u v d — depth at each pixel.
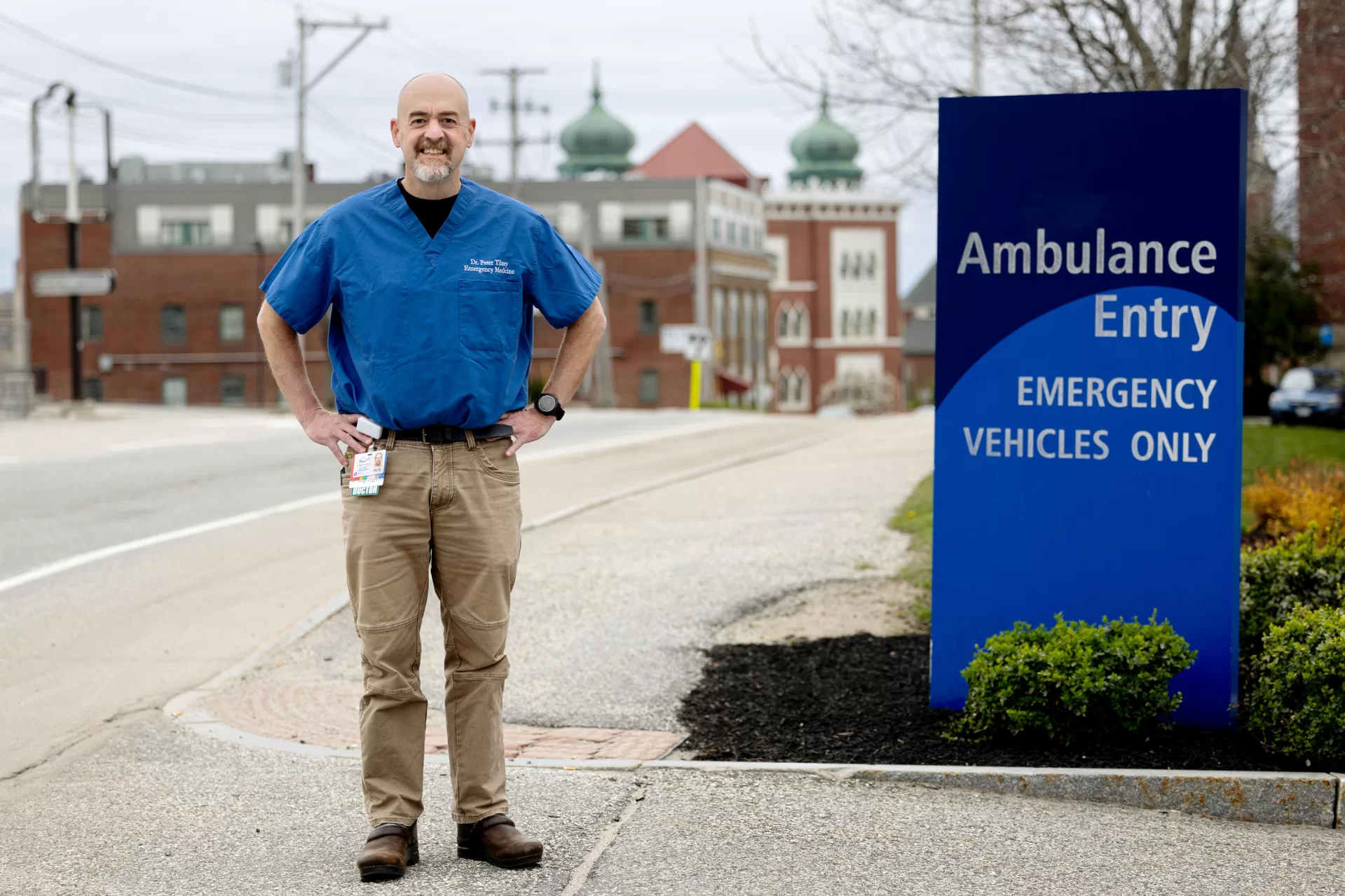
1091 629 6.30
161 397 75.81
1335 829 5.45
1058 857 5.03
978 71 12.67
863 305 108.75
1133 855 5.07
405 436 4.81
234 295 75.44
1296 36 12.11
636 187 78.81
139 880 4.77
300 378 4.93
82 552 12.39
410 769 4.91
